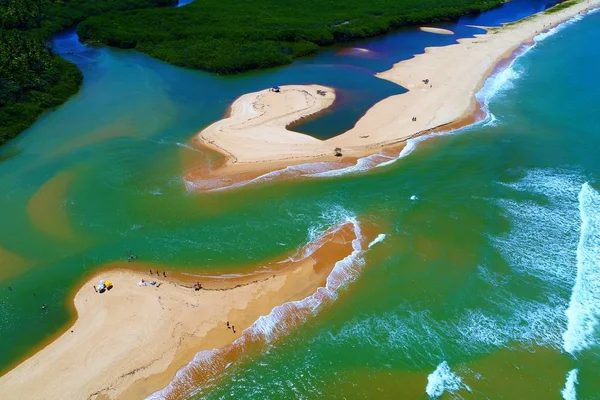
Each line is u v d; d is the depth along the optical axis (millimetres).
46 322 39219
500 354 35250
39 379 34156
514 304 39062
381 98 79188
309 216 50062
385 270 42656
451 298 39812
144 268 44125
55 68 89000
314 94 81312
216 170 59344
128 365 34875
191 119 74375
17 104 74938
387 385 33531
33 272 44500
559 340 36000
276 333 37281
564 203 50188
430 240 45812
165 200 53938
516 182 54031
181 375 34281
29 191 56438
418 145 62875
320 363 35156
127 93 85375
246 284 41656
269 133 67938
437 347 35969
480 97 76312
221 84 88938
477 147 61688
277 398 33062
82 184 57406
